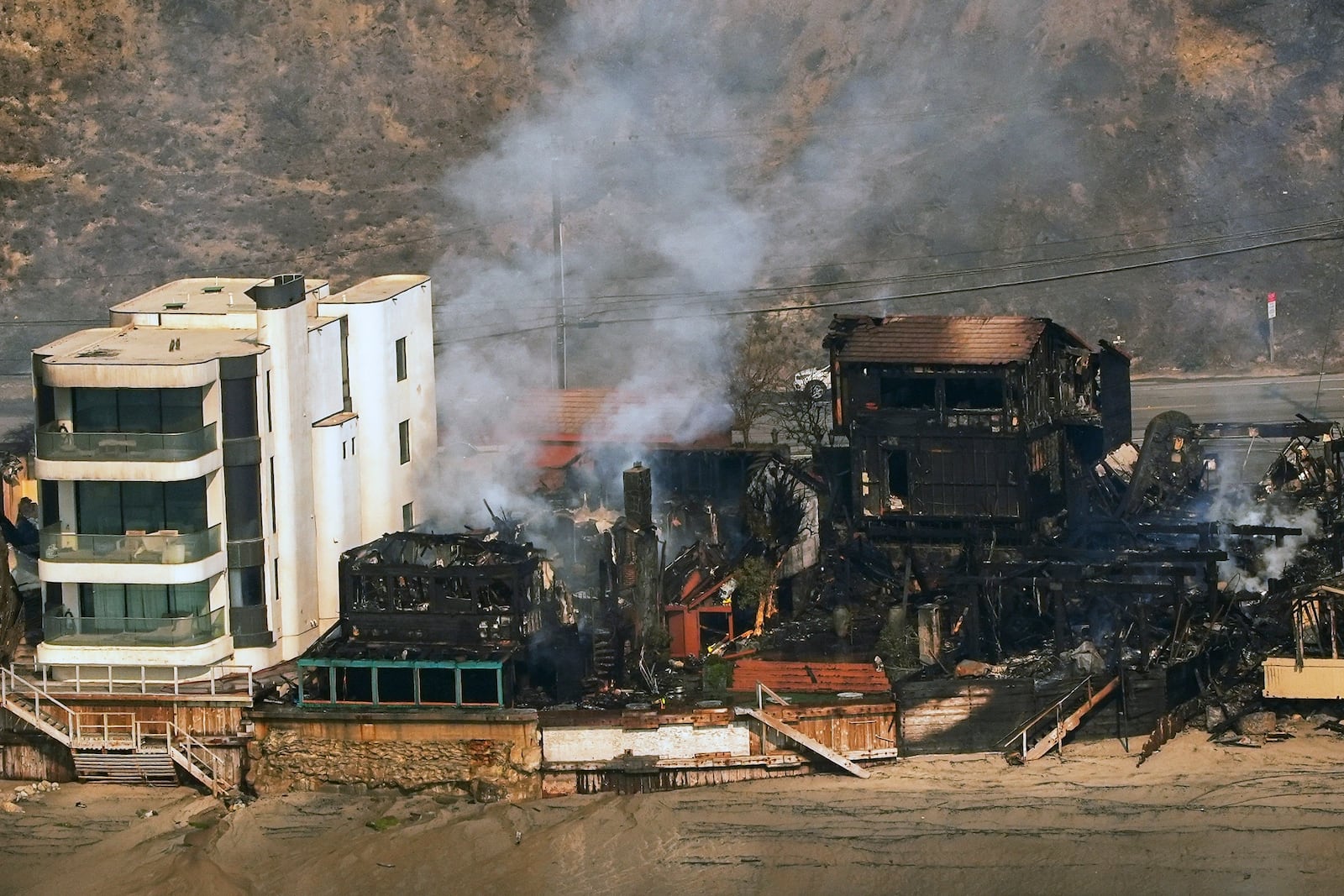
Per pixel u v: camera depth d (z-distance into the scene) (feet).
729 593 548.31
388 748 476.54
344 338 546.67
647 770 469.98
